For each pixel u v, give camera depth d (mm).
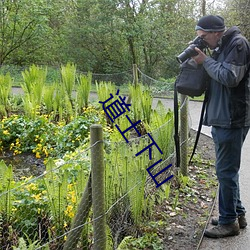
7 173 3248
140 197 3344
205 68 3088
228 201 3393
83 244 2928
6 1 16688
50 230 3035
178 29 18969
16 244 2918
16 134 5918
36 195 3225
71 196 3184
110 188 3154
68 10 19078
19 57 18547
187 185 4641
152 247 3234
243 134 3203
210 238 3486
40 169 5172
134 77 8242
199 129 3688
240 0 15883
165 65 19156
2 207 3023
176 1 19016
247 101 3084
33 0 16734
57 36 19047
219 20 3094
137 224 3393
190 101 11664
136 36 17844
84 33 18375
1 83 7992
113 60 19359
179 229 3604
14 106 7816
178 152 3742
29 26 17422
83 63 18969
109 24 17922
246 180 4969
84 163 3793
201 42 3172
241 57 2914
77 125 5891
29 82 7898
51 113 7188
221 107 3135
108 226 3012
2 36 17188
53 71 14359
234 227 3480
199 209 4066
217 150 3287
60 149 5605
